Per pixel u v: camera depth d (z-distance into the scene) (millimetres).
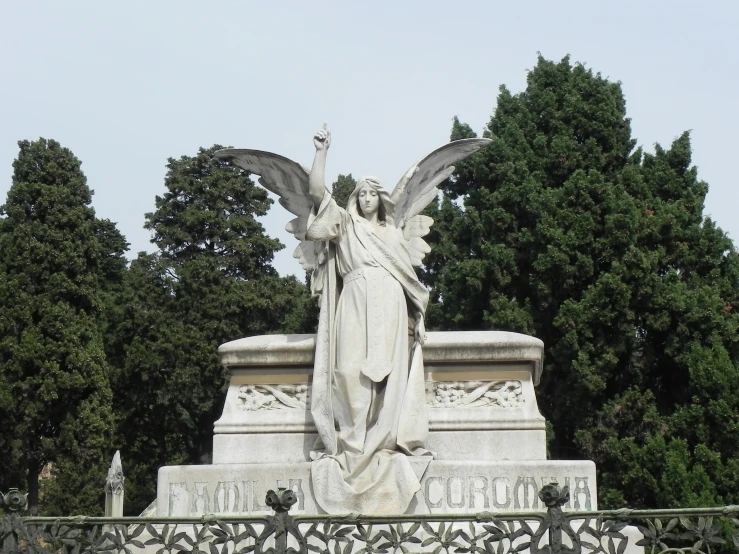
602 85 24750
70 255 26984
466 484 10250
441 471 10289
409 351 10727
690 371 20656
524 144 24062
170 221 32469
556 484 8344
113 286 32000
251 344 11062
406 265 10719
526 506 10180
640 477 20109
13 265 26844
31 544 8516
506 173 23688
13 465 25953
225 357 11094
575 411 21703
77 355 26250
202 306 29703
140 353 28594
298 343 11008
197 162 32688
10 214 27422
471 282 22922
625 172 23250
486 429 10617
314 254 10992
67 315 26516
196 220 31547
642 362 21906
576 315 21594
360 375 10328
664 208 22531
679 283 21672
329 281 10711
